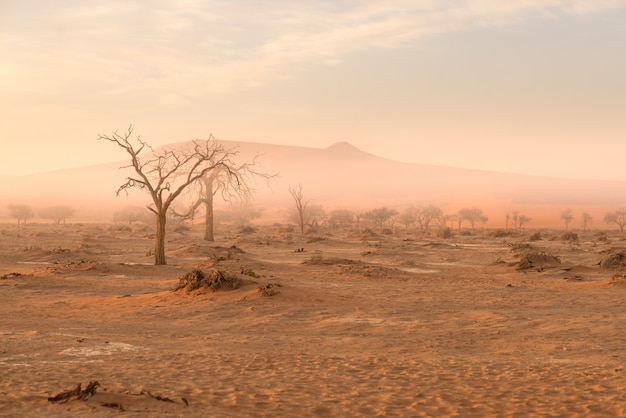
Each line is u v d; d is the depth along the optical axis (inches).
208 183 2810.0
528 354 661.3
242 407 440.5
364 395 483.2
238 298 1041.5
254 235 3902.6
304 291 1103.6
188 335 776.9
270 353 652.7
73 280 1357.0
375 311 967.0
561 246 2856.8
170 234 3580.2
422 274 1604.3
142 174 1718.8
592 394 482.9
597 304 1067.9
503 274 1667.1
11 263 1825.8
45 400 431.8
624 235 4544.8
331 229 5556.1
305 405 450.0
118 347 669.9
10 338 700.0
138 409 414.9
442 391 497.0
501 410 443.5
